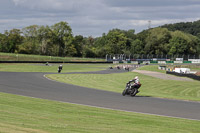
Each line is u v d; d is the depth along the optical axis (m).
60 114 15.88
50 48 159.75
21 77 44.84
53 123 13.16
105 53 174.50
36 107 17.97
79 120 14.34
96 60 134.25
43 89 29.89
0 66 75.50
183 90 39.06
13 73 54.09
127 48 185.50
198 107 21.58
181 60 155.12
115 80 49.56
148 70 86.81
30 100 21.27
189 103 23.91
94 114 16.41
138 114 17.22
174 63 146.38
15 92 26.41
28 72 59.44
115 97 25.70
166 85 44.84
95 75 59.69
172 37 190.38
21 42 157.62
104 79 50.53
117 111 18.05
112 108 19.44
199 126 14.23
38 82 37.69
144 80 52.66
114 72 73.50
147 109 19.56
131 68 97.38
